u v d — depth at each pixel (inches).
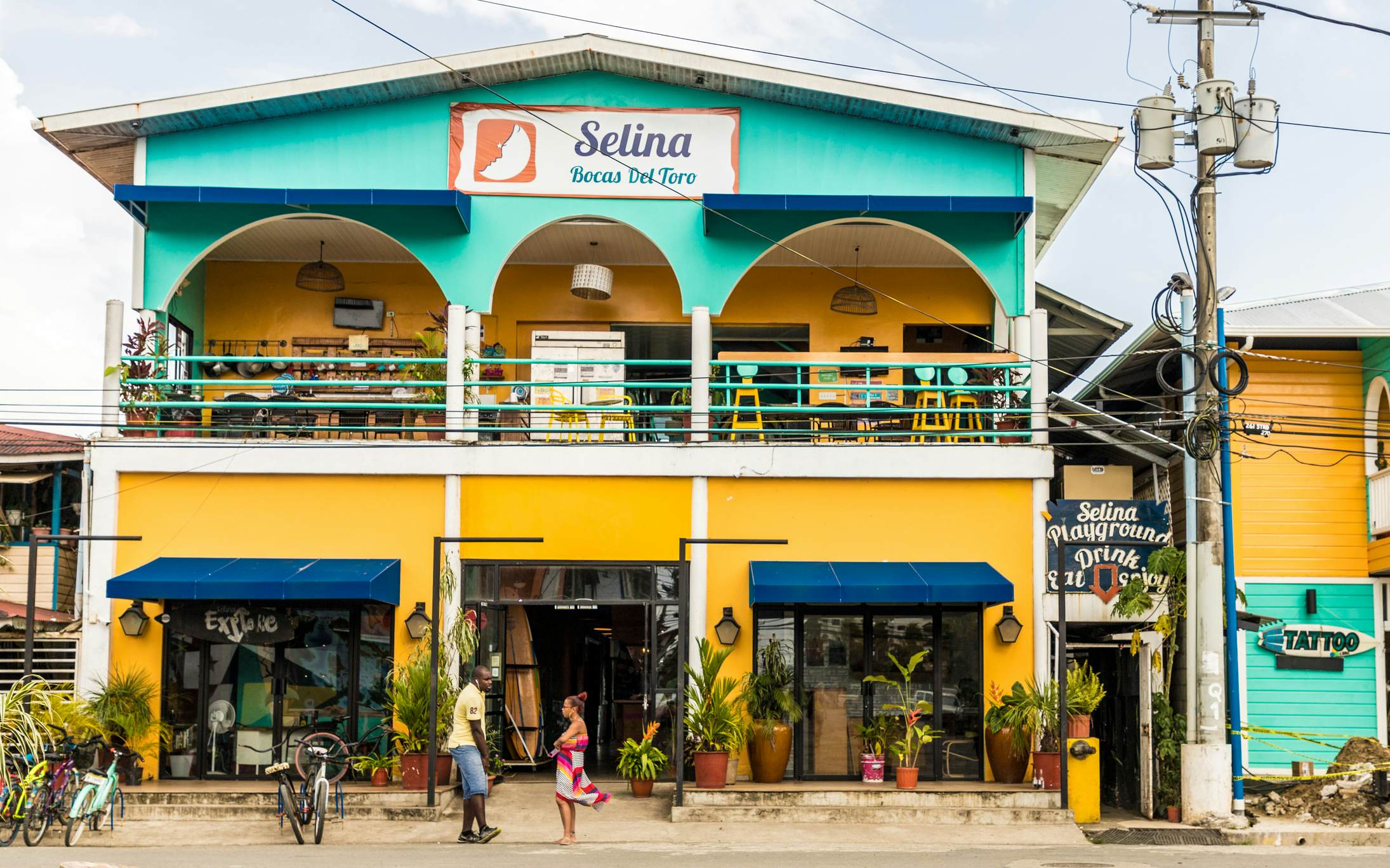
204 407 665.6
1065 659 588.7
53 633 703.1
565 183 687.7
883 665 634.2
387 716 635.5
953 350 789.9
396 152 692.1
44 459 764.0
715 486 647.1
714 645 634.8
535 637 707.4
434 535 642.8
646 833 556.1
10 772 552.1
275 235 743.7
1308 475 703.7
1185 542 664.4
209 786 610.5
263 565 627.5
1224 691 603.5
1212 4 620.7
